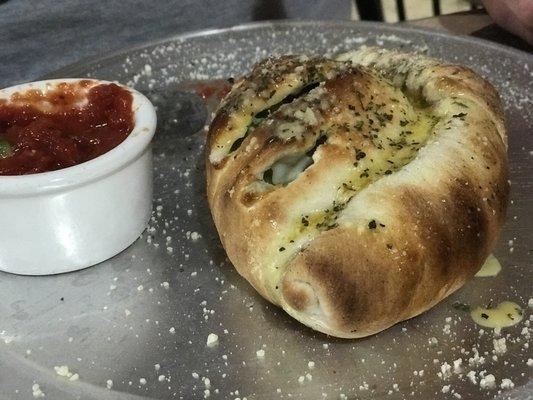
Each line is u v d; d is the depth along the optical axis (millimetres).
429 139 313
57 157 340
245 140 314
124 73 490
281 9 610
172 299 324
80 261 344
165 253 352
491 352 284
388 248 277
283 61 348
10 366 296
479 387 269
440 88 337
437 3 737
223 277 334
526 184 370
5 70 538
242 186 302
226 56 503
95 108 376
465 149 305
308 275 273
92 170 328
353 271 272
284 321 307
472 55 472
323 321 282
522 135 404
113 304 324
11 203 322
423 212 285
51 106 376
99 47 558
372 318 278
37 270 342
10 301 330
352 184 295
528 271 321
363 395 272
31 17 529
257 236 295
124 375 289
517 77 449
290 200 293
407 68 358
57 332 312
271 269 293
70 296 331
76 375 290
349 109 310
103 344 304
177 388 282
